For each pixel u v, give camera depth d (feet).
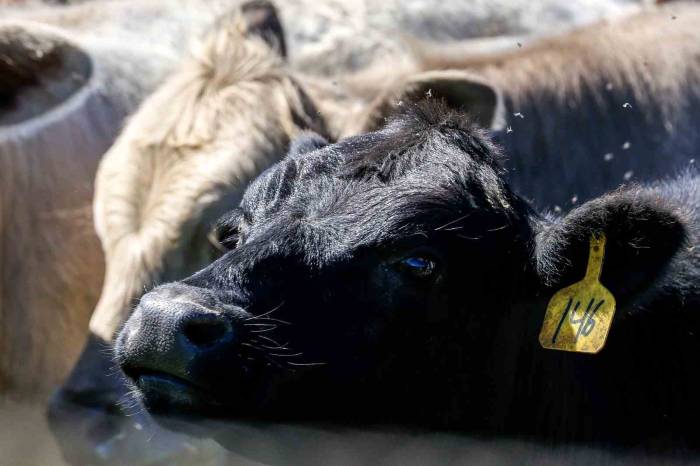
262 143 29.17
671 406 24.07
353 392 22.58
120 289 27.48
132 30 41.96
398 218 22.34
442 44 42.73
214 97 30.25
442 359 23.08
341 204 22.67
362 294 22.25
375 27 42.29
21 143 35.40
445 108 24.79
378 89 34.53
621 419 23.99
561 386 23.84
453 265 22.66
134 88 37.47
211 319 20.97
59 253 35.45
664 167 36.73
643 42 39.01
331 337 22.15
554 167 36.04
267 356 21.71
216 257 27.14
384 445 23.36
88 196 35.81
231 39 32.32
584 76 37.40
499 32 45.19
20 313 35.45
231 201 27.96
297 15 42.19
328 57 40.57
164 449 27.91
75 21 42.52
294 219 22.58
